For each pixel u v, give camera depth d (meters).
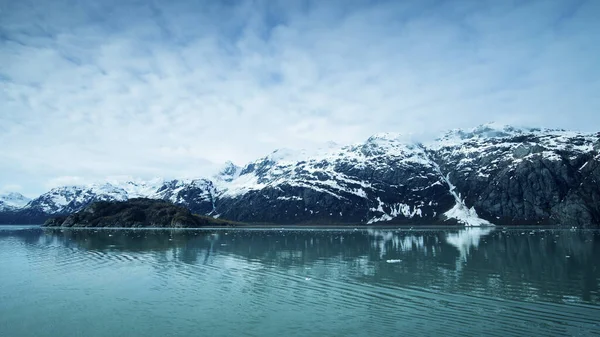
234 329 38.72
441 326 38.25
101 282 61.91
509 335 35.41
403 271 71.31
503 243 132.12
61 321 41.94
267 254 101.00
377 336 35.91
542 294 51.12
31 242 140.12
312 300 49.44
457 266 77.00
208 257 93.75
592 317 40.50
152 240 151.12
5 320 42.38
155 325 40.25
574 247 112.75
